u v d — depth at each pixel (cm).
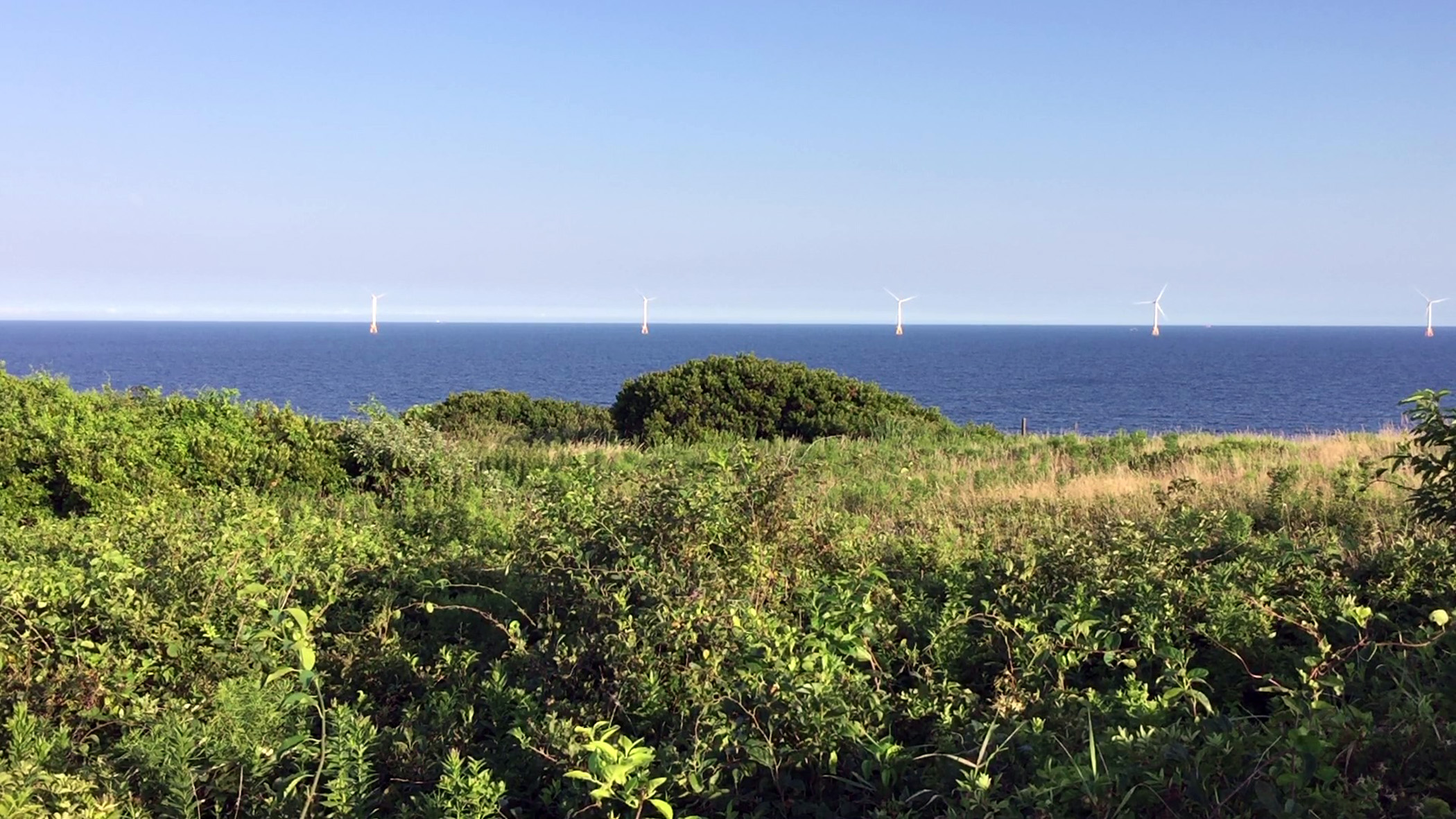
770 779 388
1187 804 316
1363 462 819
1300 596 527
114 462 1086
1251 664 471
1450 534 614
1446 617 434
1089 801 312
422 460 1285
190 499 1040
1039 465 1312
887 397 2078
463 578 665
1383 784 313
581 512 561
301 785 389
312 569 625
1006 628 487
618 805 357
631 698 425
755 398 1984
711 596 462
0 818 323
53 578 559
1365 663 439
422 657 544
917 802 367
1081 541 600
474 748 425
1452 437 577
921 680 454
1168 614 488
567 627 497
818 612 482
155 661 496
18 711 419
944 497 1053
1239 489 966
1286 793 310
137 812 362
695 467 595
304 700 409
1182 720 396
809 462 964
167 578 561
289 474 1232
